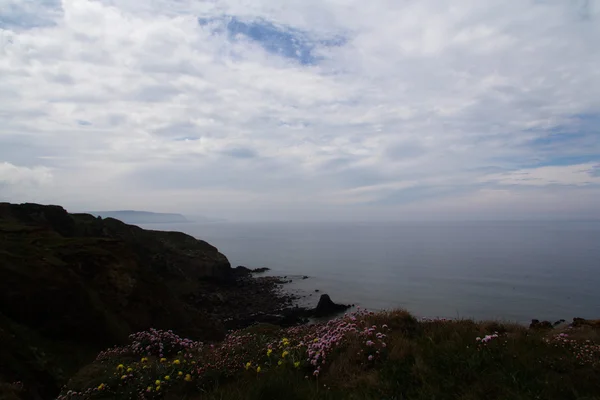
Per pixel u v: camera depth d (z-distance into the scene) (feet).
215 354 23.79
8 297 43.62
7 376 29.01
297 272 235.20
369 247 453.99
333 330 24.97
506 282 187.73
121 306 62.13
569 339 22.70
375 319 25.93
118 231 152.15
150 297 68.39
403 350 19.98
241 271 235.20
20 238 60.39
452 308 132.77
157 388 19.31
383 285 181.78
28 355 33.63
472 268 245.24
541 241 535.19
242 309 133.90
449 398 15.51
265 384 17.24
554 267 248.32
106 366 24.08
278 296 156.46
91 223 135.64
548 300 145.89
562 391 15.25
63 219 114.93
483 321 28.12
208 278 174.50
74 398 19.42
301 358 21.49
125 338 52.60
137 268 71.46
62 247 62.49
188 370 21.48
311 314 125.08
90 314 49.21
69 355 41.60
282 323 114.73
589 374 16.65
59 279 48.85
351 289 171.83
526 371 16.80
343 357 20.56
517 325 26.23
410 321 26.09
